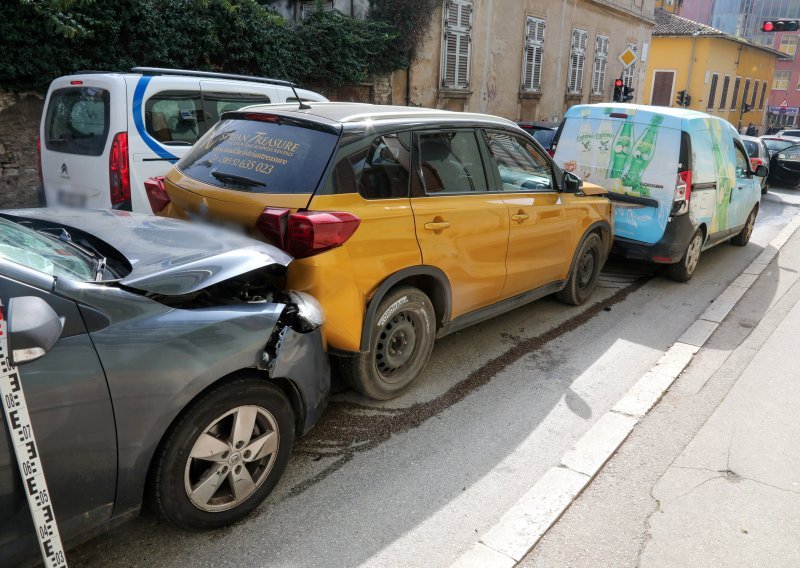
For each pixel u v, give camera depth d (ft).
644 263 26.03
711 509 9.96
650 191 21.20
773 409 13.35
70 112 18.49
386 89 47.60
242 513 9.05
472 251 13.53
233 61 36.73
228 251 9.27
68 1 25.70
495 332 17.16
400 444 11.44
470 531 9.28
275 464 9.34
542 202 15.85
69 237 9.43
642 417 12.76
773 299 21.57
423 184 12.41
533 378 14.47
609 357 15.94
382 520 9.39
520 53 60.95
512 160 15.11
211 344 8.06
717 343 17.10
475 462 11.03
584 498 10.14
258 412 8.86
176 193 12.35
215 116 19.70
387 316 12.00
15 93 28.48
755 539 9.30
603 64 77.41
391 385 12.74
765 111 162.20
